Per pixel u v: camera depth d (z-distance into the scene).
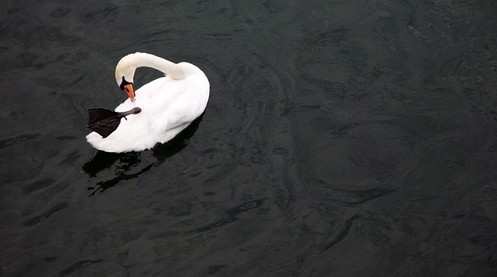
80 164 11.35
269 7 14.50
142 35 13.91
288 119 12.38
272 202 10.94
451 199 11.11
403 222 10.75
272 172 11.41
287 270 10.01
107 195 10.90
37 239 10.16
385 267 10.12
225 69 13.33
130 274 9.81
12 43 13.52
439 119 12.47
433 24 14.26
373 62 13.52
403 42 13.89
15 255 9.91
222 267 9.98
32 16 14.09
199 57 13.56
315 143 11.98
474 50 13.70
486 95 12.87
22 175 11.10
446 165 11.68
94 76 12.97
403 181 11.42
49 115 12.16
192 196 10.96
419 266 10.15
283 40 13.93
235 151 11.75
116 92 12.70
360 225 10.68
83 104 12.41
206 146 11.83
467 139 12.11
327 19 14.40
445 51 13.70
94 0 14.52
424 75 13.27
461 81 13.14
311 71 13.34
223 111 12.48
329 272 10.03
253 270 9.97
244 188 11.13
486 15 14.36
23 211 10.55
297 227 10.60
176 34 13.98
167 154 11.65
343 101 12.79
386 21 14.34
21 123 11.98
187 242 10.28
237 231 10.48
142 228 10.44
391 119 12.48
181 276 9.83
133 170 11.34
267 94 12.84
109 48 13.59
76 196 10.84
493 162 11.71
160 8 14.45
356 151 11.88
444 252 10.32
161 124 11.30
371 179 11.44
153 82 12.19
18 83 12.72
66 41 13.63
